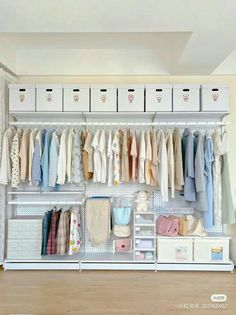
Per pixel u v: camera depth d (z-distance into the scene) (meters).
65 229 3.31
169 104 3.38
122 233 3.39
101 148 3.30
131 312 2.40
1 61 3.34
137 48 3.77
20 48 3.76
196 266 3.32
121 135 3.41
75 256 3.49
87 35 3.37
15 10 2.14
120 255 3.54
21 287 2.88
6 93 3.52
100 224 3.36
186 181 3.29
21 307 2.49
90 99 3.39
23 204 3.66
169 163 3.33
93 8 2.11
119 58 3.80
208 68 3.52
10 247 3.38
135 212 3.35
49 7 2.10
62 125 3.63
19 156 3.36
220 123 3.41
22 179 3.34
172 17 2.26
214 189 3.34
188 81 3.82
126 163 3.30
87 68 3.80
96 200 3.40
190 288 2.87
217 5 2.08
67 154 3.36
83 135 3.42
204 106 3.37
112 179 3.35
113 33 3.31
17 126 3.67
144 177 3.31
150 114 3.49
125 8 2.12
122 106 3.38
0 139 3.34
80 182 3.44
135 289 2.84
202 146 3.25
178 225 3.42
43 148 3.38
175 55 3.46
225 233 3.66
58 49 3.80
